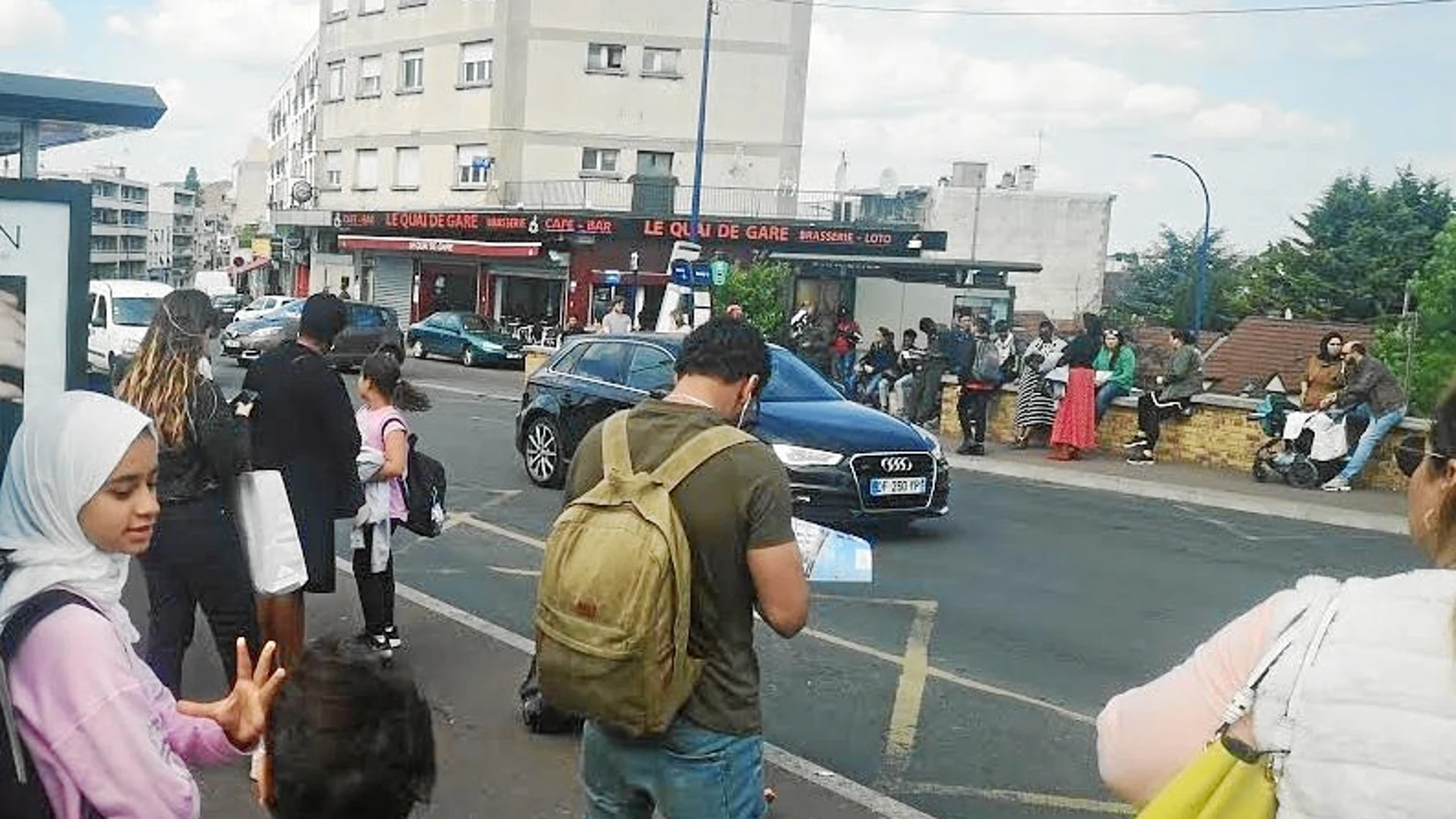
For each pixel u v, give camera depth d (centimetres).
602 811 337
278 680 218
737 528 313
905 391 2020
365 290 4525
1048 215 6138
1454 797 156
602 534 303
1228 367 4112
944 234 3797
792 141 4294
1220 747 173
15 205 539
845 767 559
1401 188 6469
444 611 768
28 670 224
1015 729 614
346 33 4700
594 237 3712
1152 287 7931
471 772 520
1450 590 170
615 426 331
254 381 536
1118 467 1564
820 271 3478
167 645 468
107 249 14038
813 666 705
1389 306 6325
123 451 235
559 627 305
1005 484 1468
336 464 544
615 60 4212
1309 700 167
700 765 317
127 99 543
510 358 3303
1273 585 958
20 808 219
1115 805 524
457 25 4319
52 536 234
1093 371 1598
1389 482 1427
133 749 225
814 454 1027
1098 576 966
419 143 4459
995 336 1958
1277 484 1454
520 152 4216
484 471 1368
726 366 331
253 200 11306
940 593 888
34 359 547
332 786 182
